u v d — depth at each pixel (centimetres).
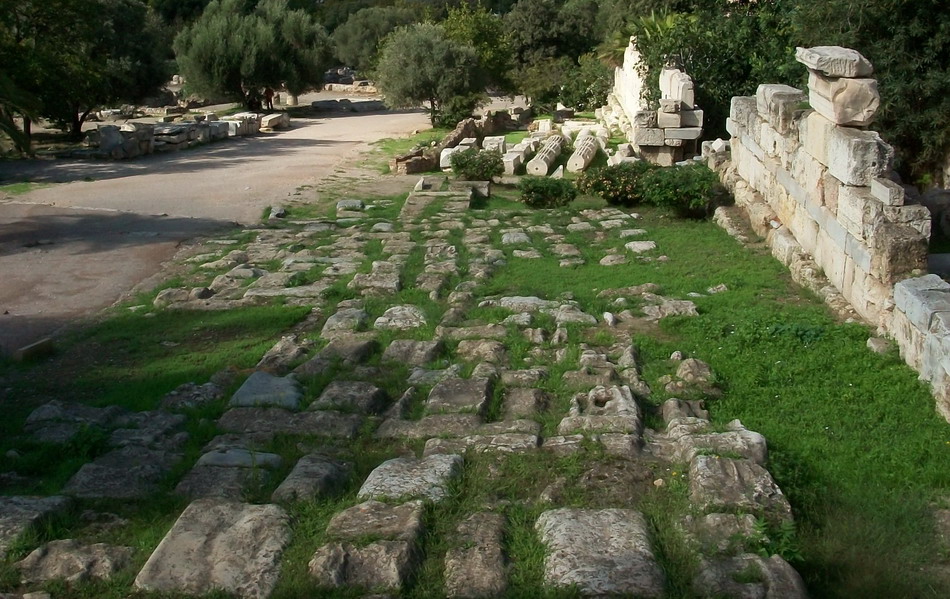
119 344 987
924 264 893
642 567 472
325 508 550
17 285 1252
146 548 516
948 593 481
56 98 2919
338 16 7169
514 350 882
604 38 4947
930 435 669
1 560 505
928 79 1401
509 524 530
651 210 1691
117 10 3853
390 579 474
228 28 4300
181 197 1950
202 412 746
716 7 2712
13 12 2766
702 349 876
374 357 888
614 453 612
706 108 2466
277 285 1197
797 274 1131
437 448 639
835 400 743
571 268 1259
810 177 1149
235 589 472
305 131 3562
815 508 557
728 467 568
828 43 1459
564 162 2466
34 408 786
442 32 3881
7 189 2050
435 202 1809
